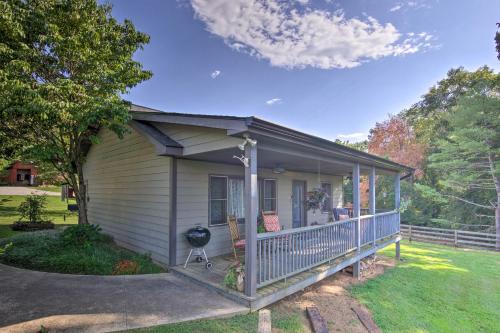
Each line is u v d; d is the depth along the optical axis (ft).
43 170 49.90
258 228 22.40
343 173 36.86
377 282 21.63
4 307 12.42
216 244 22.33
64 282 15.90
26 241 23.02
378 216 27.17
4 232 33.60
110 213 28.09
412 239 46.19
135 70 22.75
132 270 18.22
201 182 21.53
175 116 16.71
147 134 19.44
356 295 18.26
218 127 13.82
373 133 62.34
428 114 65.57
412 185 50.67
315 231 17.63
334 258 19.33
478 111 41.32
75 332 10.41
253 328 11.53
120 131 20.57
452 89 61.98
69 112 17.92
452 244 41.78
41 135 22.90
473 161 44.19
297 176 32.78
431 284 22.56
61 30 19.85
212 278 16.29
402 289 20.75
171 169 19.63
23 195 72.79
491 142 41.60
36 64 19.04
